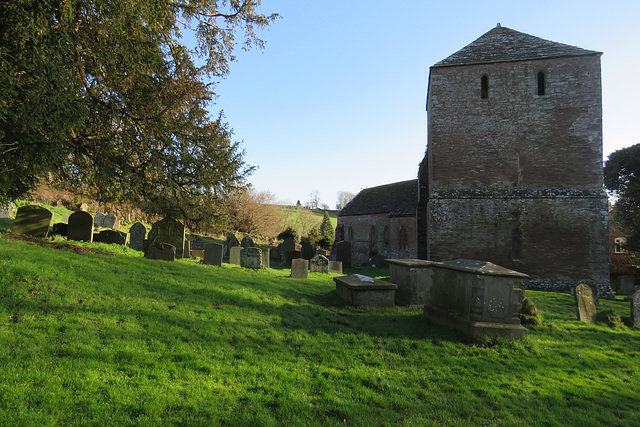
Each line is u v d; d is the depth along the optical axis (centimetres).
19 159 793
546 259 1647
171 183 1168
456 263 780
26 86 679
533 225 1672
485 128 1772
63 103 733
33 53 652
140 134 1058
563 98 1700
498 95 1769
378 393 456
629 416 464
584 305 1018
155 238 1390
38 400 333
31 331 470
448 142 1802
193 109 1120
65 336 474
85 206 2395
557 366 624
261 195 4412
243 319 682
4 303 547
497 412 438
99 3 735
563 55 1697
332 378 484
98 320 551
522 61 1748
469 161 1773
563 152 1684
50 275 698
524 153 1722
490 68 1784
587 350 732
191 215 1291
